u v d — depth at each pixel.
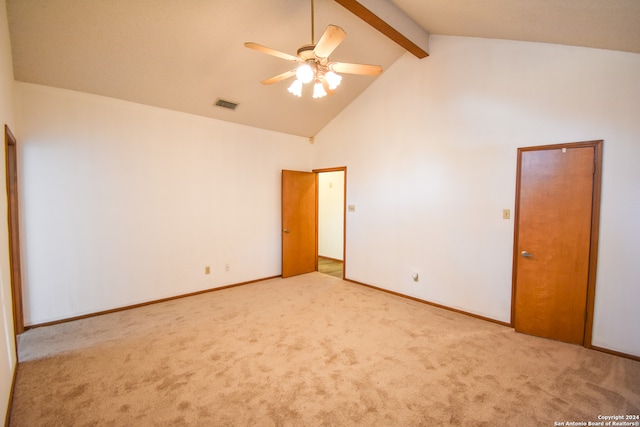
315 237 5.76
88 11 2.46
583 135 2.69
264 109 4.42
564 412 1.89
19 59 2.73
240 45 3.12
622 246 2.54
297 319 3.37
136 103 3.67
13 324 2.30
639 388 2.12
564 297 2.81
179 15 2.65
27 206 3.02
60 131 3.18
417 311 3.62
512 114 3.10
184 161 4.09
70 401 1.98
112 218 3.53
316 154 5.59
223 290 4.46
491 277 3.30
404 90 4.07
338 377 2.26
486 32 3.09
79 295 3.34
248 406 1.94
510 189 3.13
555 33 2.58
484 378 2.25
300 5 2.86
